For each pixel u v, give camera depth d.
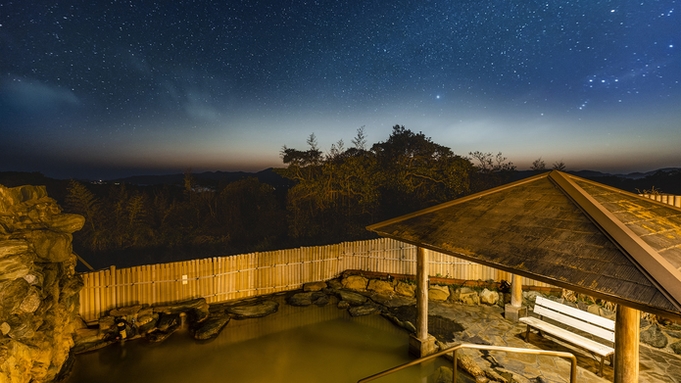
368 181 26.77
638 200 6.07
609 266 4.01
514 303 9.75
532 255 4.79
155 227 29.36
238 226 30.19
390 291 12.14
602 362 6.94
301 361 8.12
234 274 11.60
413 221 7.39
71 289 8.30
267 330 9.72
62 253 7.68
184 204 30.77
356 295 11.83
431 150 28.22
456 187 25.94
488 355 7.88
